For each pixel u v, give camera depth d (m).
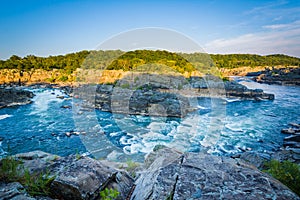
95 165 2.77
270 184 2.37
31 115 18.88
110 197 2.35
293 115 20.41
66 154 10.51
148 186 2.58
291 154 10.53
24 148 11.63
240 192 2.20
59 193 2.28
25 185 2.34
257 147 12.56
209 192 2.21
